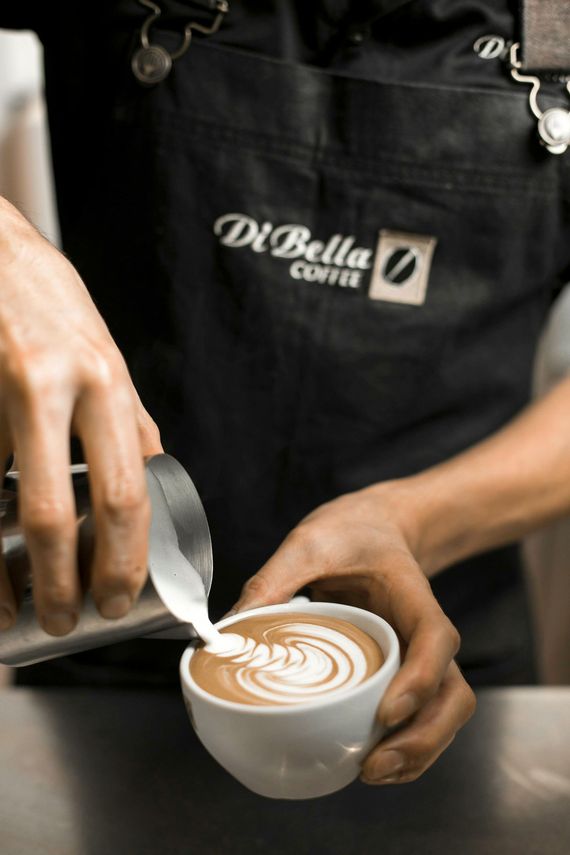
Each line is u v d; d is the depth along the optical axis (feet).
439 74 2.98
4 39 5.00
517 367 3.23
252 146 2.95
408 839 2.08
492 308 3.12
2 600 1.67
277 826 2.13
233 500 3.14
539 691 2.64
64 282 1.65
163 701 2.64
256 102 2.94
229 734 1.71
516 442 2.96
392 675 1.77
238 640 1.89
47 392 1.49
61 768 2.33
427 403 3.15
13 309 1.56
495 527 2.85
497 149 2.97
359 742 1.75
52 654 1.79
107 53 2.99
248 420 3.10
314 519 2.36
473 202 3.01
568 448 2.98
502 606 3.37
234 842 2.09
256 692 1.74
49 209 5.31
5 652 1.78
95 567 1.56
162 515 1.82
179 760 2.37
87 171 3.15
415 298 3.07
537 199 3.03
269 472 3.14
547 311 3.35
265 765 1.75
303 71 2.91
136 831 2.11
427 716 1.88
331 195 2.99
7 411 1.51
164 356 3.07
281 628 1.94
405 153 2.96
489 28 2.98
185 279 3.03
